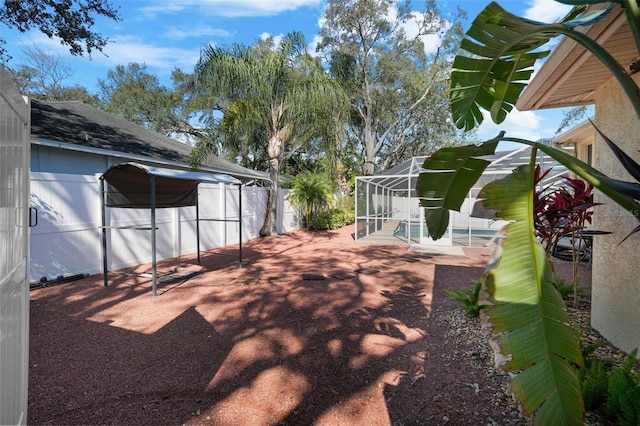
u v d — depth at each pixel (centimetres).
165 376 298
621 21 216
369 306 495
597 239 364
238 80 1077
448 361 318
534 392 144
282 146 1333
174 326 418
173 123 2672
